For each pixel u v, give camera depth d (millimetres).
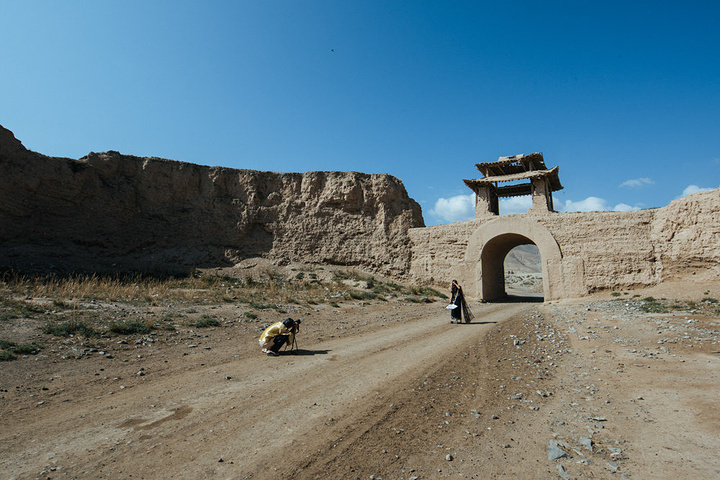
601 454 4246
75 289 14883
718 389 6043
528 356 8945
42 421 4930
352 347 9906
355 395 6180
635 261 21094
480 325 13773
